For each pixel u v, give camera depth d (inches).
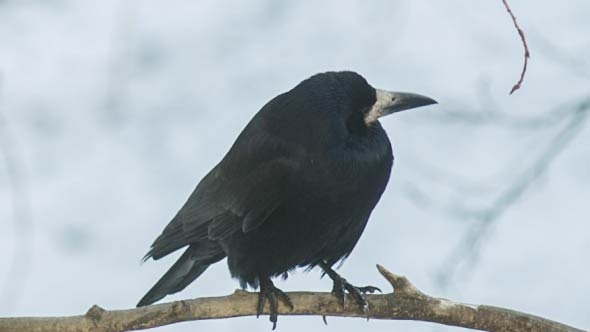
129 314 396.5
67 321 394.0
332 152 455.2
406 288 412.2
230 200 473.7
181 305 403.9
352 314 431.8
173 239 492.7
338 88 462.6
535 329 398.0
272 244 466.3
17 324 392.5
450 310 408.2
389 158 472.7
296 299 434.0
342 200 459.5
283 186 459.8
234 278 479.2
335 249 479.8
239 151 474.6
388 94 476.1
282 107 467.5
